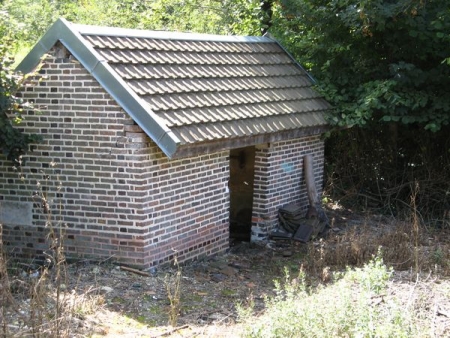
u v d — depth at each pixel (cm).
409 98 1491
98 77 1020
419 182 1596
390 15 1444
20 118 1051
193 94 1133
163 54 1166
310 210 1439
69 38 1030
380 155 1681
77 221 1071
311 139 1482
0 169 1111
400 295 909
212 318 890
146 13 2247
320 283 1040
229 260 1205
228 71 1288
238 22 1978
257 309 927
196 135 1041
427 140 1634
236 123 1157
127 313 886
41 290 750
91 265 1056
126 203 1042
